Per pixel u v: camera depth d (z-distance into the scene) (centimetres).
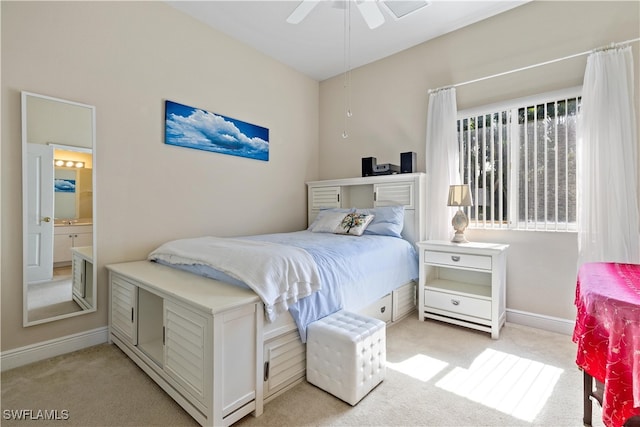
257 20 288
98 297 228
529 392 165
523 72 262
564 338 234
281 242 243
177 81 272
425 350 214
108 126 231
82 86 218
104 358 204
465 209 296
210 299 143
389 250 260
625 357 92
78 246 218
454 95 293
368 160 342
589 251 222
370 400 158
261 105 348
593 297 110
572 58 239
